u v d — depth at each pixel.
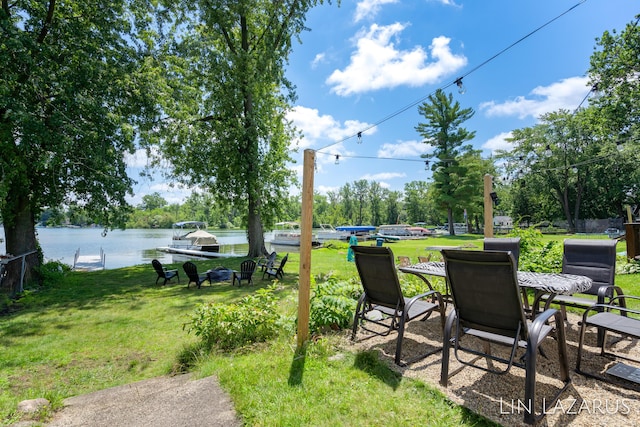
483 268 2.34
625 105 16.97
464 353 3.08
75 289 8.63
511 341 2.29
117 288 8.75
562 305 3.35
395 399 2.29
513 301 2.22
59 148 7.85
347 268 11.03
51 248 25.06
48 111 8.53
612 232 30.17
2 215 8.95
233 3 13.22
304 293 3.24
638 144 20.05
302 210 3.28
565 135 33.72
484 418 2.03
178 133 12.84
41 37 8.65
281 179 16.47
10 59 7.55
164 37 11.91
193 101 12.57
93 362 3.90
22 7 8.59
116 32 9.53
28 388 3.24
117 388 2.89
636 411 2.10
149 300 7.27
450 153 37.19
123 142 9.26
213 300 7.08
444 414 2.10
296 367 2.82
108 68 8.94
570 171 34.56
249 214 15.74
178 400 2.45
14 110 7.25
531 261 6.20
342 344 3.37
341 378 2.62
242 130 13.56
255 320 3.73
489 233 6.00
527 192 40.09
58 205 9.82
